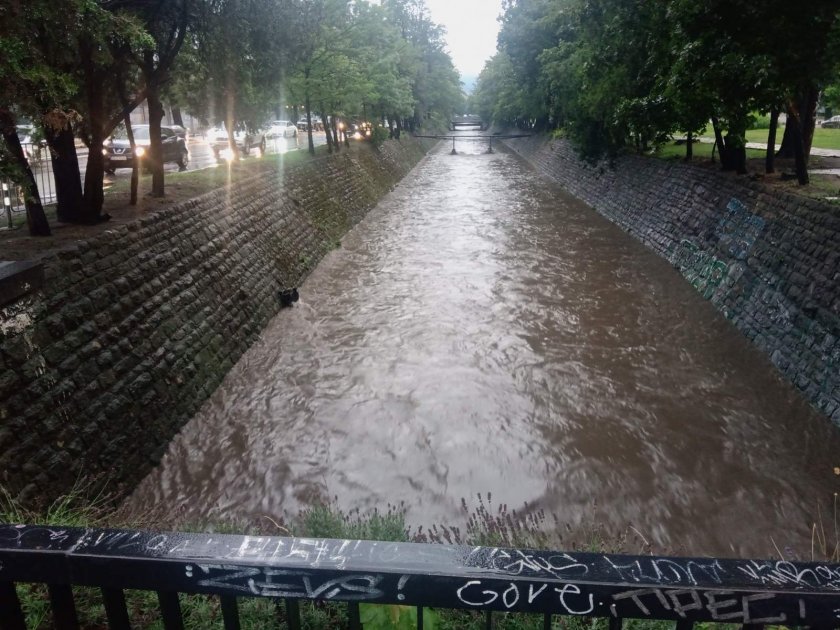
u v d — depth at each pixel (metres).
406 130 58.66
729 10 10.66
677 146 25.25
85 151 22.17
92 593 3.63
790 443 9.21
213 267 12.03
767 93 11.25
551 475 8.56
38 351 7.00
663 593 1.50
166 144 20.56
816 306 10.61
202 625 3.30
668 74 14.00
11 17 5.95
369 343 12.87
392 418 9.98
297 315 14.51
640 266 18.17
